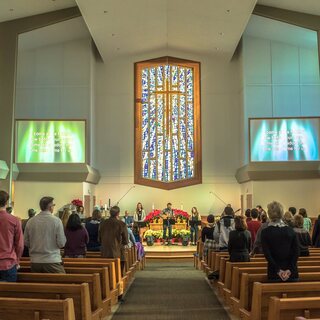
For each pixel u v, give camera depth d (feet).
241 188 57.26
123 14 45.16
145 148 59.06
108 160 58.80
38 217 16.34
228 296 20.24
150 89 59.62
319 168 47.91
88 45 56.39
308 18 46.47
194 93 59.41
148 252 43.39
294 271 14.11
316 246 28.12
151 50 57.57
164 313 19.70
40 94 56.03
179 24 49.34
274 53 55.83
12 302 11.07
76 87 55.98
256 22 51.39
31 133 50.11
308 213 48.73
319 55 45.91
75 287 13.25
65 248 21.36
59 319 11.04
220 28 48.98
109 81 59.41
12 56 47.32
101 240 22.33
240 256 20.98
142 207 56.49
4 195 14.88
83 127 50.39
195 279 30.27
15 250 14.84
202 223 49.93
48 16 47.21
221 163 58.54
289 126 48.49
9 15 46.52
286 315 11.39
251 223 25.49
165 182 58.39
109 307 18.79
